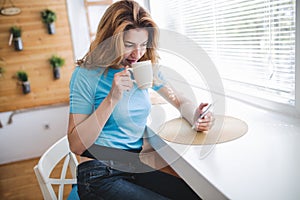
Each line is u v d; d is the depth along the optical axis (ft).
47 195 3.33
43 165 3.41
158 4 7.93
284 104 4.10
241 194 2.36
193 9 6.05
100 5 10.11
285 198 2.27
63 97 10.53
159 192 3.49
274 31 4.04
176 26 7.06
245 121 4.05
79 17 10.12
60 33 10.09
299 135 3.46
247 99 4.87
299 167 2.72
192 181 3.00
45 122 10.27
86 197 3.26
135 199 3.01
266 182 2.51
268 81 4.42
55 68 10.09
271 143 3.28
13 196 7.75
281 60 4.04
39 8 9.75
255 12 4.27
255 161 2.90
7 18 9.53
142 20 3.26
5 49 9.70
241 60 4.93
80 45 10.33
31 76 10.11
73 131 3.38
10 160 10.13
